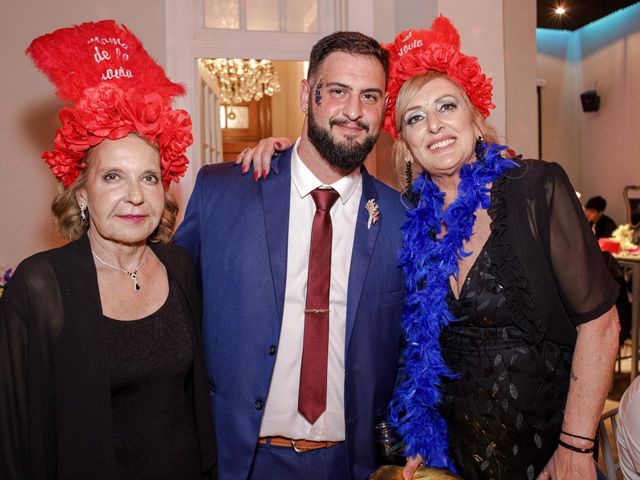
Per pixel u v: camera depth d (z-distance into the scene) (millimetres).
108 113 1326
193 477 1438
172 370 1415
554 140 9586
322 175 1650
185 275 1562
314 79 1593
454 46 1724
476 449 1562
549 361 1479
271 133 7980
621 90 8680
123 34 1457
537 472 1493
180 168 1514
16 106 3203
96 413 1297
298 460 1636
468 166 1616
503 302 1479
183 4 3311
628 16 8422
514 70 3609
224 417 1608
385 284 1715
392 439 1691
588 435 1396
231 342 1614
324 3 3557
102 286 1402
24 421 1283
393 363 1764
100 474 1290
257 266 1624
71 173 1409
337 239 1685
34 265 1341
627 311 4844
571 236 1418
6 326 1290
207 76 3916
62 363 1306
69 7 3209
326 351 1623
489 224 1536
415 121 1615
